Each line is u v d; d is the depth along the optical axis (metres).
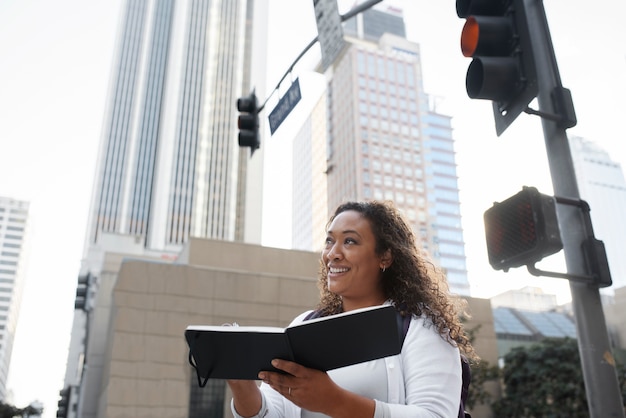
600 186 167.38
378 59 125.31
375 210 2.52
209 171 123.00
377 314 1.71
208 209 119.38
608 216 163.62
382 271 2.45
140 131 128.25
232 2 145.25
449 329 2.20
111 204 119.25
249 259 26.75
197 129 127.06
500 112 3.86
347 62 126.25
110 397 21.33
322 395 1.75
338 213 2.59
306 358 1.76
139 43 139.00
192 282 23.77
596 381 3.54
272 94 7.64
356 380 2.07
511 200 3.62
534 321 42.38
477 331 27.38
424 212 114.50
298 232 144.25
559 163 3.92
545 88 4.07
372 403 1.80
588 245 3.73
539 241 3.41
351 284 2.40
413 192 115.31
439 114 138.25
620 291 39.28
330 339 1.71
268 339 1.71
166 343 22.61
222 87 133.62
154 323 22.72
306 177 144.50
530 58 3.67
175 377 22.33
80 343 44.78
